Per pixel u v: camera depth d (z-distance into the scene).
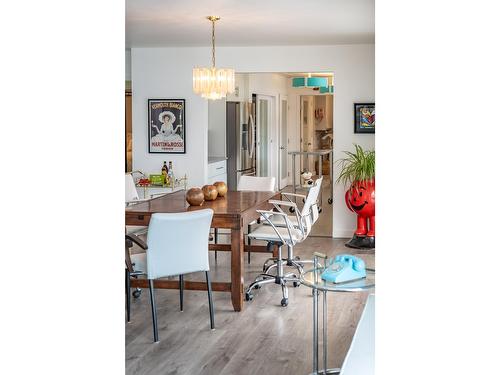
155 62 8.65
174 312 5.02
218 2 5.57
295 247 7.75
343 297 5.43
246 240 8.15
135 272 4.62
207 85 6.42
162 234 4.27
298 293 5.59
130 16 6.30
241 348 4.15
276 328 4.57
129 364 3.87
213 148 10.80
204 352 4.08
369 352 2.69
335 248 7.68
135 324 4.69
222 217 4.95
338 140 8.37
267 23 6.66
